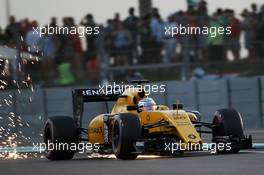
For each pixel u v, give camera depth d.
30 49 74.94
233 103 74.81
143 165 36.50
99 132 44.41
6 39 74.62
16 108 74.75
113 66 75.38
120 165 37.16
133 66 75.69
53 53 75.38
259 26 77.31
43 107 75.06
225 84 74.75
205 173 31.80
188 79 75.44
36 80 75.19
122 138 40.22
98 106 73.50
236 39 76.69
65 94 74.75
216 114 42.22
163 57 75.69
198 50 75.81
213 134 42.41
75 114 46.06
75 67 75.44
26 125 74.75
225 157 39.19
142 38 75.81
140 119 42.75
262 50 77.31
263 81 74.62
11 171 36.28
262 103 74.69
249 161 36.47
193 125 40.88
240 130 41.53
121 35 75.50
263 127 74.69
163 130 41.19
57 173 34.25
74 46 75.31
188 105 74.56
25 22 75.00
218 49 76.25
